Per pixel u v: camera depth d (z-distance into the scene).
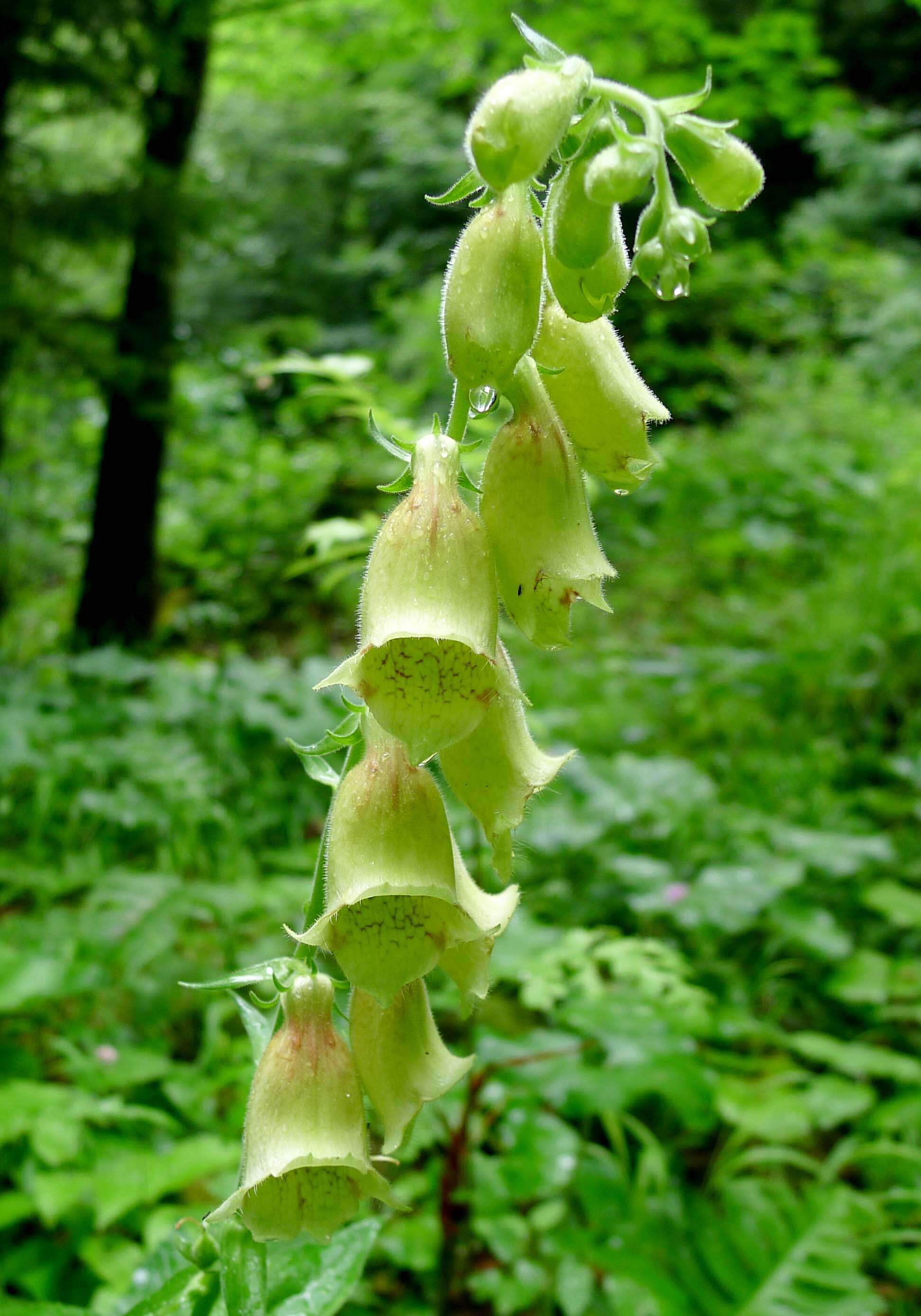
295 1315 1.66
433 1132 2.93
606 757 5.95
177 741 5.28
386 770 1.38
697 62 10.79
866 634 6.90
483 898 1.58
